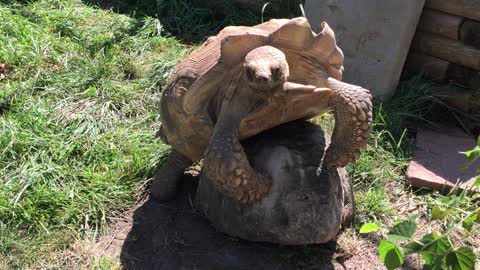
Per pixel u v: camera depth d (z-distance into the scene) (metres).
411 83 4.14
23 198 3.14
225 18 4.99
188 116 2.64
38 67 4.34
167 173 3.16
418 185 3.35
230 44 2.44
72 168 3.41
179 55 4.52
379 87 4.10
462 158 3.55
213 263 2.80
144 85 4.19
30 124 3.70
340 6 4.11
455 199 2.52
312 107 2.57
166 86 2.82
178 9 5.08
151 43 4.71
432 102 4.01
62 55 4.50
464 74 4.02
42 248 2.89
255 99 2.50
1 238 2.90
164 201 3.20
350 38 4.12
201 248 2.88
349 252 2.87
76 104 3.96
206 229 2.99
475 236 3.00
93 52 4.57
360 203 3.17
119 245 2.94
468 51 3.90
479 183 2.13
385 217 3.13
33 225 3.01
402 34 3.94
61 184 3.27
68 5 5.34
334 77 2.57
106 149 3.55
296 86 2.39
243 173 2.48
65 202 3.14
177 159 3.10
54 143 3.54
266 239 2.72
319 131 2.82
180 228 3.01
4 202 3.08
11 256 2.84
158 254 2.87
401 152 3.60
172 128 2.82
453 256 1.94
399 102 4.03
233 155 2.46
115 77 4.30
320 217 2.62
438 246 1.94
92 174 3.33
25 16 5.03
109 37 4.77
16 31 4.73
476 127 3.93
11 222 3.02
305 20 2.41
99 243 2.95
